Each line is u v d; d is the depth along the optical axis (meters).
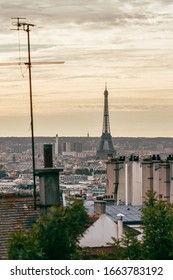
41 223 49.91
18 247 48.47
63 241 49.91
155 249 52.50
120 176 140.62
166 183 135.88
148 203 54.78
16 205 60.62
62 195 66.81
